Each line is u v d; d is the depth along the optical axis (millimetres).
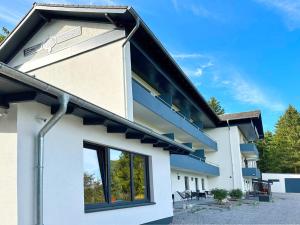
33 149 7215
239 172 39719
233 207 24000
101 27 16359
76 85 16250
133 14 14617
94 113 8312
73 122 8680
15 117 6914
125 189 11125
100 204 9578
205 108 33250
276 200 33531
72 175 8406
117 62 15523
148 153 12867
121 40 15680
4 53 18500
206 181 39844
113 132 10195
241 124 40594
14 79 5879
